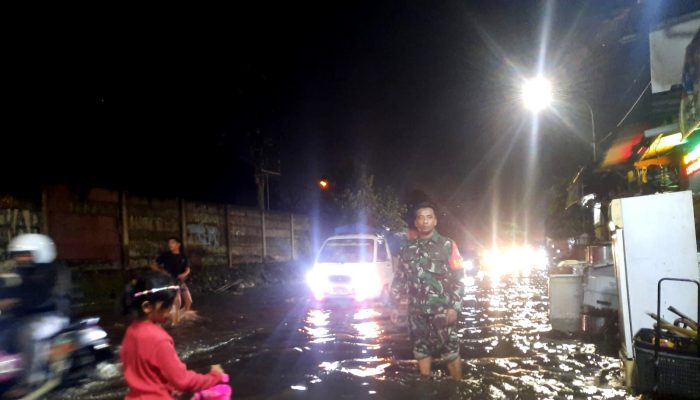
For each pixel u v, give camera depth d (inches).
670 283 231.3
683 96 357.7
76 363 255.1
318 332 403.9
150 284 144.8
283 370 284.7
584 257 895.7
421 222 235.6
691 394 203.2
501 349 325.4
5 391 221.8
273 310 531.2
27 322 235.0
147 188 829.8
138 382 139.9
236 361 309.3
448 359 236.8
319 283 557.6
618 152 610.5
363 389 239.0
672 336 215.9
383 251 591.2
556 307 375.2
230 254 802.2
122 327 423.5
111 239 564.1
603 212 821.9
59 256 497.7
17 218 458.0
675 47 402.6
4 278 240.4
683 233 231.3
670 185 560.7
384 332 397.7
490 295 659.4
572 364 281.3
